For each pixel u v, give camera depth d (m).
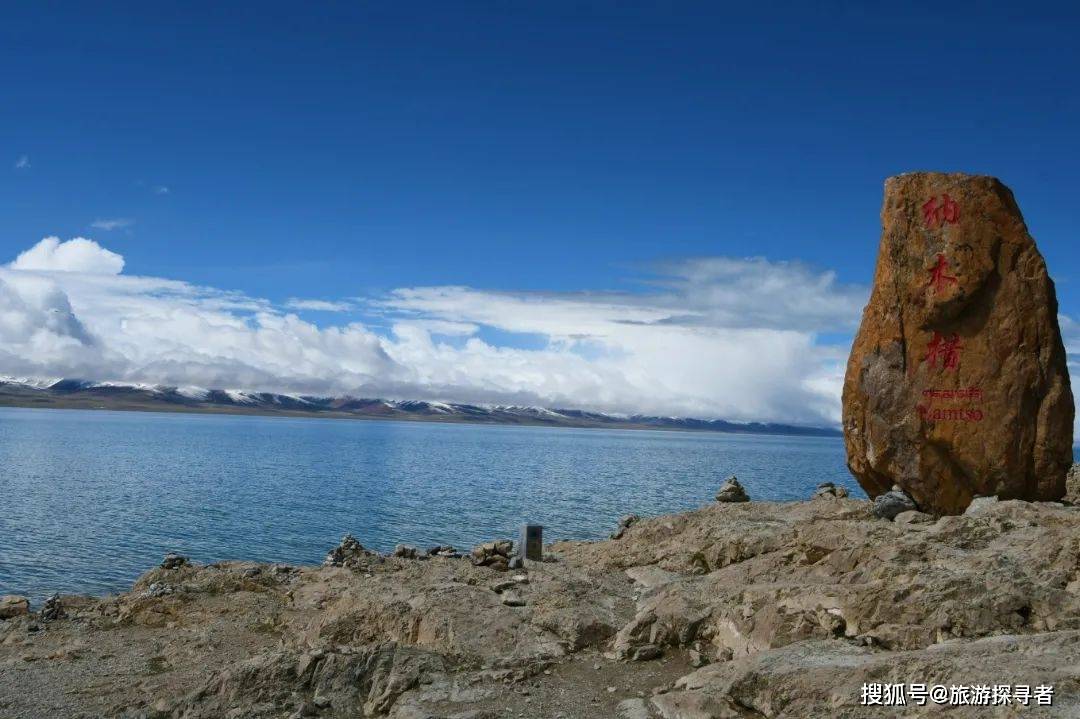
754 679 12.38
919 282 23.66
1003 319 22.78
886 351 24.27
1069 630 12.33
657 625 15.95
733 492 30.11
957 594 14.09
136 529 53.25
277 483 91.25
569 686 14.32
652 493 85.56
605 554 25.55
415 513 63.03
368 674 14.91
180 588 24.91
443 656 15.45
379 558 27.69
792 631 14.29
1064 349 23.00
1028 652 11.31
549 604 18.25
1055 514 19.44
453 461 150.62
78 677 17.20
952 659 11.21
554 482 101.12
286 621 21.23
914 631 13.41
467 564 25.27
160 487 83.50
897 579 15.50
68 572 39.75
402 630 17.53
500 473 118.06
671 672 14.66
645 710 12.97
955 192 23.30
